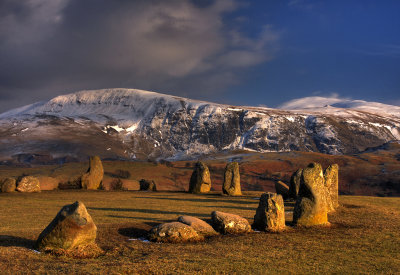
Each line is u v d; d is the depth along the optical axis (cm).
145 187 5531
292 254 1702
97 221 2406
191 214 2866
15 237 1819
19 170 17475
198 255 1639
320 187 2448
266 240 1983
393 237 2103
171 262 1511
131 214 2784
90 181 5084
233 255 1655
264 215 2253
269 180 19750
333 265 1538
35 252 1571
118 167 18088
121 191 4959
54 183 4962
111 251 1675
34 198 3825
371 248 1845
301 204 2419
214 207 3356
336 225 2453
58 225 1608
